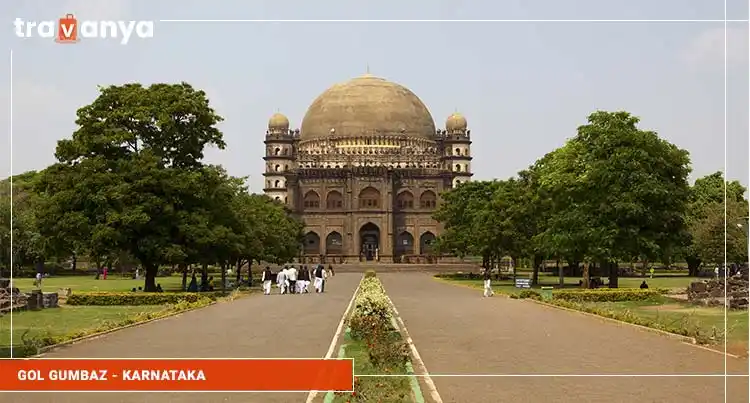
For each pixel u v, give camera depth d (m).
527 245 83.25
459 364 25.39
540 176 72.06
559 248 64.81
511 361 26.06
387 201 159.25
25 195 102.31
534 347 29.70
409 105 184.00
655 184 60.53
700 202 104.75
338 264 147.88
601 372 23.89
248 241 77.75
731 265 89.56
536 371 24.05
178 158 64.81
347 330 34.34
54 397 20.38
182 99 63.22
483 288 76.75
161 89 64.56
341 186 161.75
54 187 60.94
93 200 58.50
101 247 59.22
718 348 29.31
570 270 115.62
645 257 62.09
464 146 193.62
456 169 193.00
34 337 30.77
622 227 61.53
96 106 62.78
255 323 39.41
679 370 24.30
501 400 19.77
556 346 30.03
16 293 49.66
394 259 159.38
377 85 185.38
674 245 62.97
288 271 70.81
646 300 54.84
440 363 25.62
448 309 48.78
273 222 94.94
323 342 31.12
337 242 161.38
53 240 59.66
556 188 65.44
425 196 163.00
